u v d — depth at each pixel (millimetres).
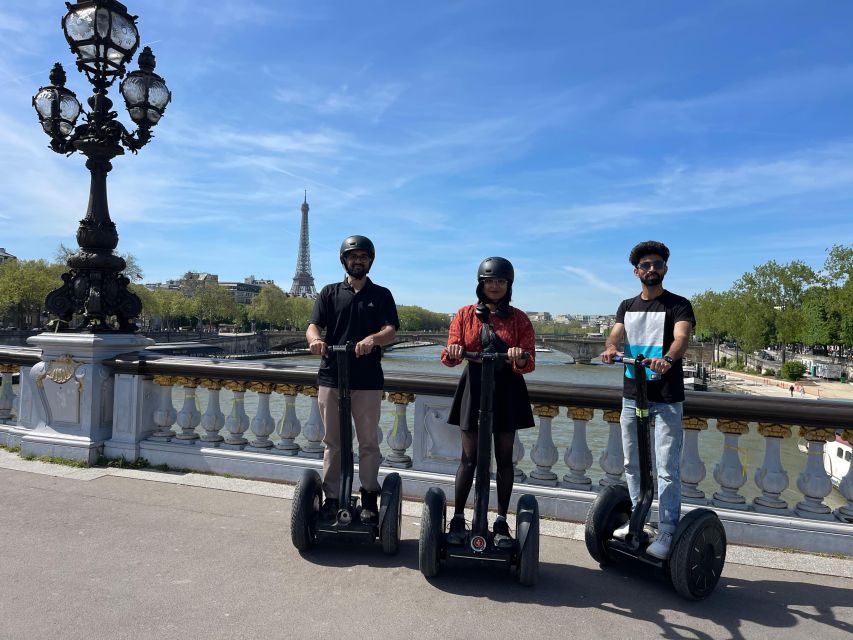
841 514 3941
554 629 2826
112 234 5793
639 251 3443
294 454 5250
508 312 3387
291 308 106438
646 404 3248
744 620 2957
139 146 5688
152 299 76062
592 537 3465
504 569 3467
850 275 42969
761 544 3951
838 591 3311
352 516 3613
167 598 3029
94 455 5516
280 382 5230
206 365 5391
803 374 53875
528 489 4465
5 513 4207
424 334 88188
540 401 4496
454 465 4734
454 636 2740
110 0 5449
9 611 2857
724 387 48750
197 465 5363
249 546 3729
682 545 3076
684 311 3326
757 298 59438
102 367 5641
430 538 3199
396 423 4938
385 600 3076
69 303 5781
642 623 2902
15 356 6121
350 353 3760
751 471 9570
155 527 4004
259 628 2762
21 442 5750
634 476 3516
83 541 3736
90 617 2820
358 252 3703
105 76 5691
